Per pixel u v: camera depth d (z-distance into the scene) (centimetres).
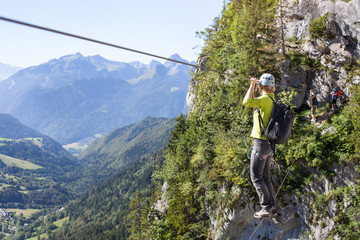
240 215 2084
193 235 2661
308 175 1802
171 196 3566
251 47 2223
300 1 2219
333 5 2025
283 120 411
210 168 2602
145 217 4112
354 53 1952
